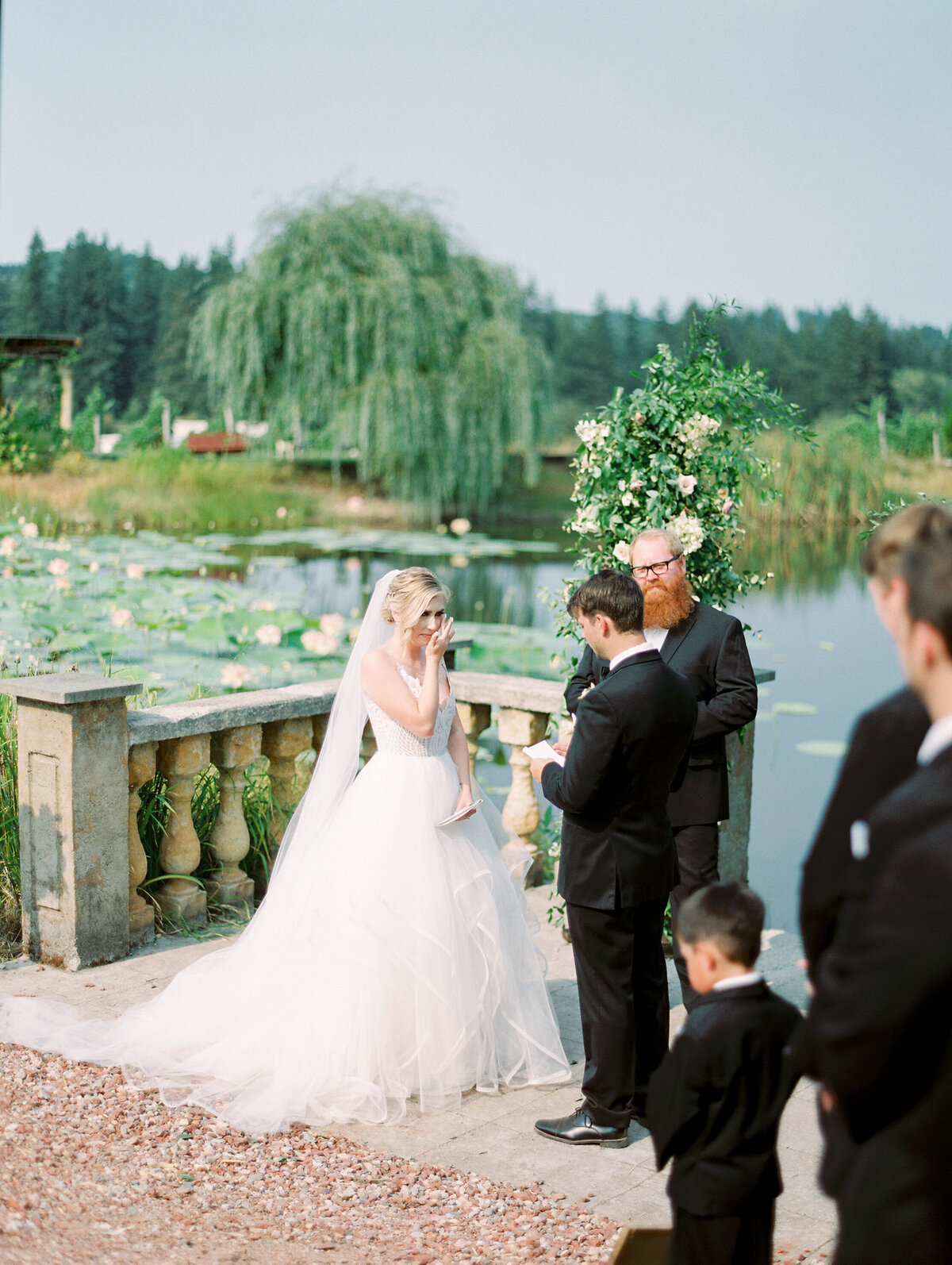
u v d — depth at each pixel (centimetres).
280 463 2572
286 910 352
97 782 400
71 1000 378
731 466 442
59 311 7738
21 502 1920
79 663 777
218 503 2225
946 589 131
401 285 2336
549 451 3077
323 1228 252
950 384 5469
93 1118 299
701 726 358
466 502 2453
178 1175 273
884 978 123
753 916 201
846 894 139
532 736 523
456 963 336
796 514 2044
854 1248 131
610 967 301
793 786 764
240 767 462
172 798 445
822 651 1228
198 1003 349
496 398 2394
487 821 386
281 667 840
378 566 1764
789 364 6031
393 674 348
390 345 2330
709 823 369
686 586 372
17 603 940
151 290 7969
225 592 1132
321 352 2345
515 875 507
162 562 1390
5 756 448
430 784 348
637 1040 309
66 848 397
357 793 349
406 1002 331
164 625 882
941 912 121
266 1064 333
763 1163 200
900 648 139
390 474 2383
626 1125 305
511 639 1070
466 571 1759
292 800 495
